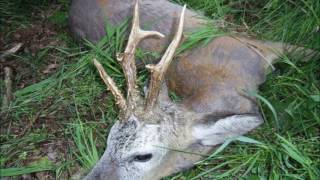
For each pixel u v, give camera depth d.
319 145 1.28
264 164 1.28
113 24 1.65
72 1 1.79
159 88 1.19
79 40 1.75
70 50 1.72
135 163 1.21
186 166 1.30
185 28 1.53
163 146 1.22
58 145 1.44
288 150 1.25
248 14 1.70
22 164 1.40
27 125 1.50
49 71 1.67
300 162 1.23
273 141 1.32
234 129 1.25
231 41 1.47
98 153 1.38
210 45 1.46
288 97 1.42
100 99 1.53
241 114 1.24
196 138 1.27
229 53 1.44
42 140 1.45
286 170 1.24
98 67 1.18
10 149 1.44
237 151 1.32
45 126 1.49
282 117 1.37
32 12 1.92
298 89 1.41
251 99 1.39
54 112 1.52
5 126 1.51
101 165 1.22
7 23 1.87
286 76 1.47
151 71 1.17
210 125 1.25
